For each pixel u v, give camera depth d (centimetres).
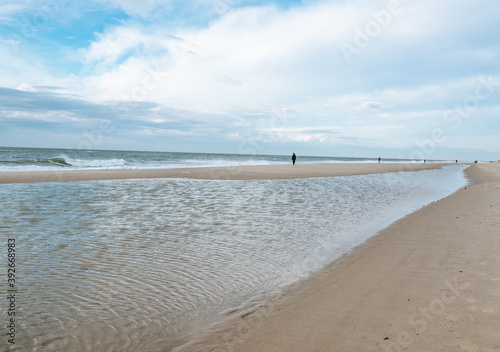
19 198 1350
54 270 585
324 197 1680
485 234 820
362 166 5291
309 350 341
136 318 423
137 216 1081
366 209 1310
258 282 552
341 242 808
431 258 652
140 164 4669
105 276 565
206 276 576
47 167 3197
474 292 474
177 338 376
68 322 408
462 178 3231
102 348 353
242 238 837
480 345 336
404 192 1966
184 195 1617
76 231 861
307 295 495
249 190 1914
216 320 420
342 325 395
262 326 400
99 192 1614
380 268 607
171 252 708
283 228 956
